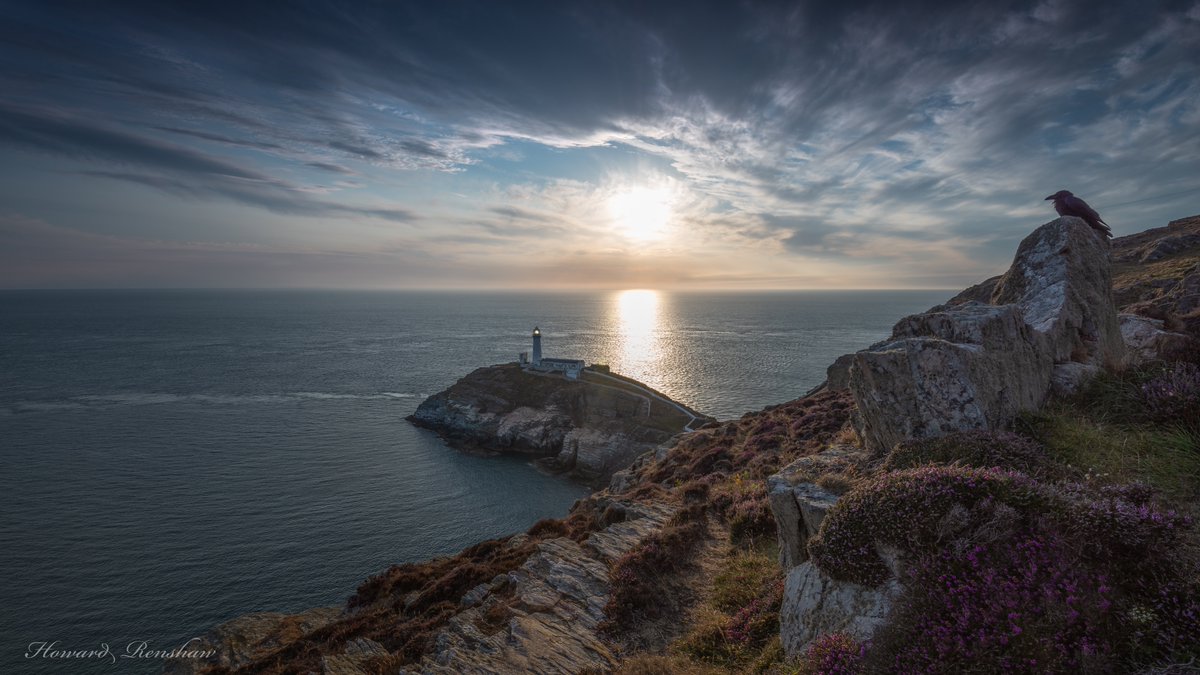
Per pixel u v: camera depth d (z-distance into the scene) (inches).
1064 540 254.5
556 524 983.0
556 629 542.0
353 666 610.9
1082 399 465.1
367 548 2301.9
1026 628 233.6
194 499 2743.6
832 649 300.4
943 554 286.8
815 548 356.5
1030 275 585.9
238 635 880.3
